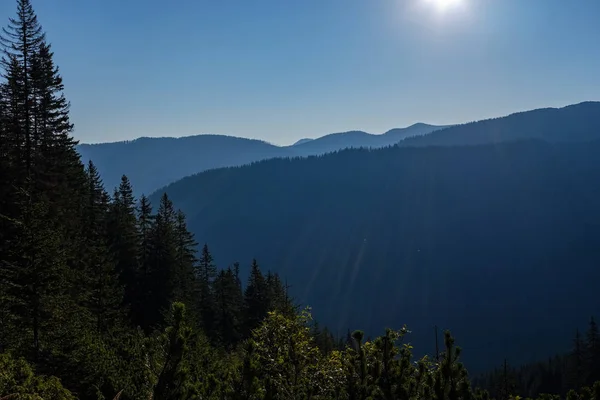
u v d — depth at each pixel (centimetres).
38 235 1453
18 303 1380
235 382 742
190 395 690
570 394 705
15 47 2817
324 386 985
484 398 702
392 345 742
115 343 1597
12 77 2806
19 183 2602
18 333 1381
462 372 683
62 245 2094
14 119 2842
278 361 1051
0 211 2447
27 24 2836
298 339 1277
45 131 3048
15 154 2756
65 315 1528
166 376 685
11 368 946
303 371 1032
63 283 1530
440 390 668
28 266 1425
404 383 704
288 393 864
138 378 889
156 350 838
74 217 2980
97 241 2772
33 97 2897
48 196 2670
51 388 988
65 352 1373
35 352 1393
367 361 755
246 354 762
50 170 2948
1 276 1448
